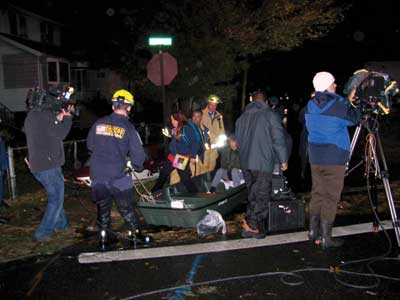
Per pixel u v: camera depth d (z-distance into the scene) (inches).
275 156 219.9
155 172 391.5
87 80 1248.8
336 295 161.2
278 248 208.2
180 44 646.5
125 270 188.2
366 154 220.5
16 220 273.3
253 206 223.8
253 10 733.3
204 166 336.2
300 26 737.0
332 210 203.8
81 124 1032.8
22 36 1051.9
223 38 687.1
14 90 998.4
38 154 221.3
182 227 246.4
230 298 160.7
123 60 692.1
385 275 176.9
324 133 196.2
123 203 215.5
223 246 212.5
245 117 221.8
